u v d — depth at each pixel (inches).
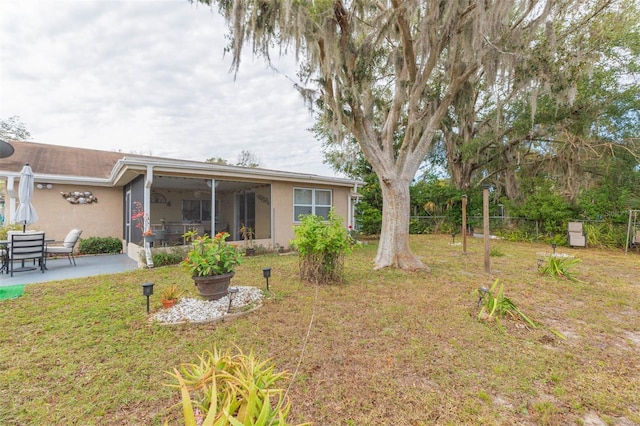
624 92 409.7
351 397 86.5
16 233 245.0
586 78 384.8
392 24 244.7
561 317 153.4
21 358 105.6
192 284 206.5
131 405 82.1
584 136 444.5
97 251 371.2
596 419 79.5
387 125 274.5
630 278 241.1
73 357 106.8
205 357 108.5
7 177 323.0
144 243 274.7
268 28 221.3
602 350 118.1
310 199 422.3
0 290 188.7
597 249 413.7
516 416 79.7
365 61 245.6
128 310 153.6
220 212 576.7
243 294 177.0
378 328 135.9
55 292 185.6
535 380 96.6
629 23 364.8
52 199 357.4
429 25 226.2
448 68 262.8
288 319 144.9
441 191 646.5
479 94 520.1
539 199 493.4
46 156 411.2
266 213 436.8
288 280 221.8
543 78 253.4
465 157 569.0
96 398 84.5
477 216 603.5
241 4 212.8
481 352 114.5
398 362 106.3
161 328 131.4
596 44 335.0
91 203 383.6
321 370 100.7
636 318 153.3
